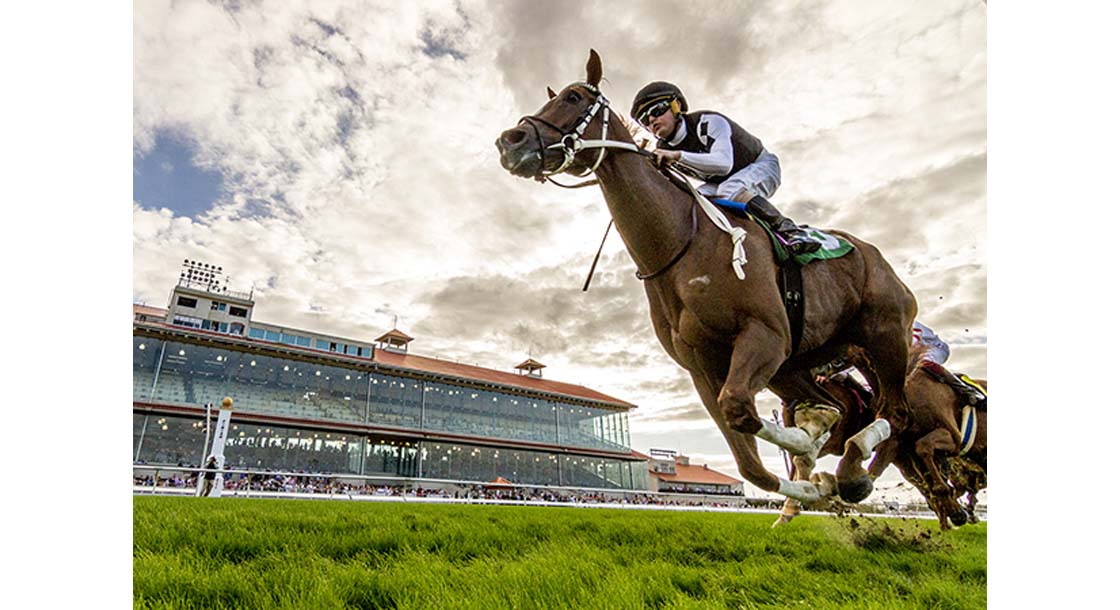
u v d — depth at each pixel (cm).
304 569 272
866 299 383
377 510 808
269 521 500
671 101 384
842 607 232
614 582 254
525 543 396
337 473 3772
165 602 229
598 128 331
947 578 301
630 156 333
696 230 330
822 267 363
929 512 655
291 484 2777
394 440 4056
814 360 402
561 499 3784
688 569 298
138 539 342
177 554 307
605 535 464
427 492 3544
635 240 336
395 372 4081
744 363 298
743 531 518
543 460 4628
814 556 358
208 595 237
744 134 382
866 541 426
